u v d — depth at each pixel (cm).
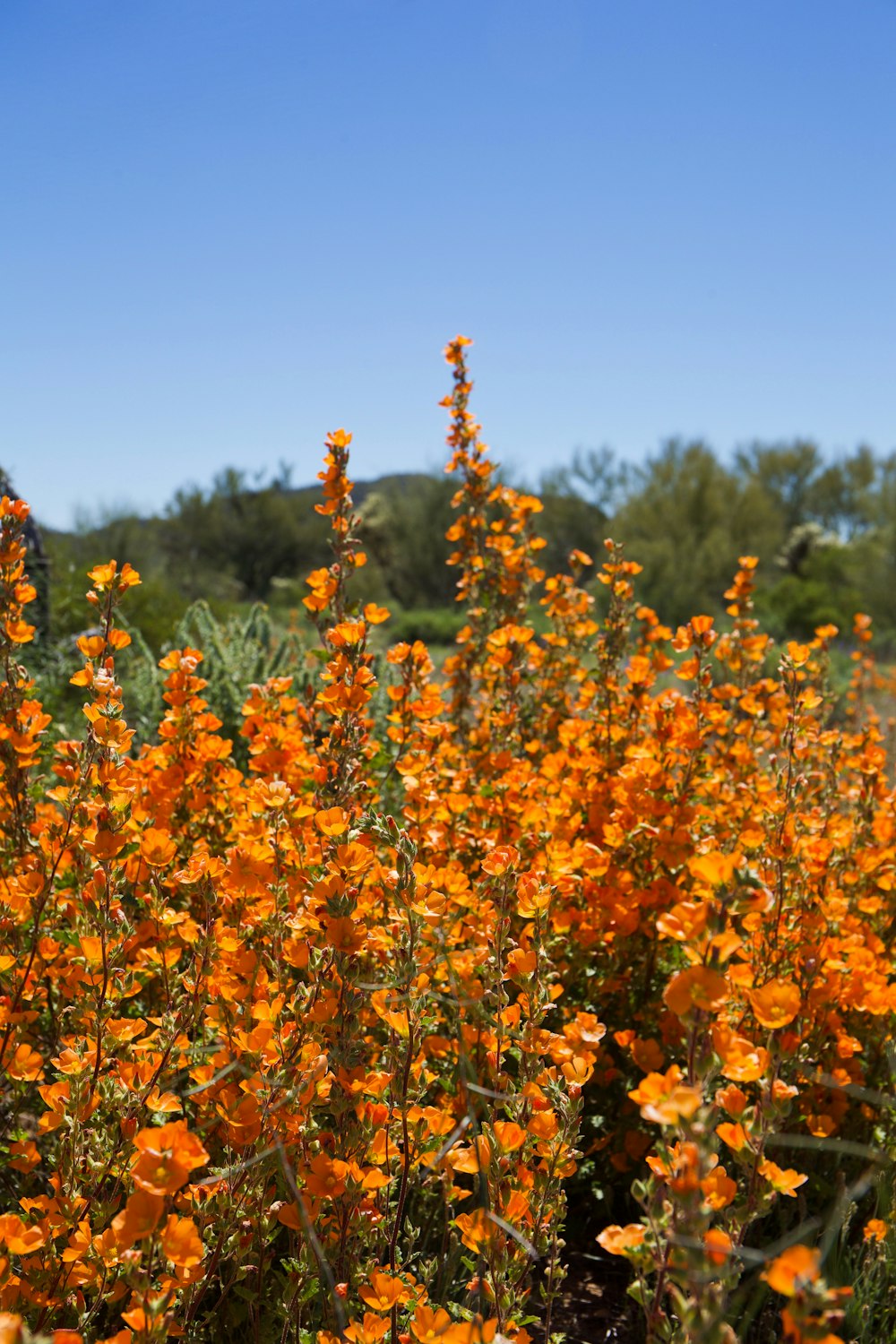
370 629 242
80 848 191
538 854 254
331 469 291
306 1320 179
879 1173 218
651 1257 111
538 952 172
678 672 302
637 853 288
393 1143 178
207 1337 180
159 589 990
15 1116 206
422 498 3544
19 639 251
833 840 292
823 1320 85
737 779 357
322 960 168
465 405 453
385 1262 184
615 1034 258
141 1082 167
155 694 529
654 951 281
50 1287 153
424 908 158
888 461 3662
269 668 569
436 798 258
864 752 351
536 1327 214
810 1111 238
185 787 275
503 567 442
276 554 4069
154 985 248
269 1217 167
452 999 191
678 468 3588
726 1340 96
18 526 251
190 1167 116
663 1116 101
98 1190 169
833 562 2936
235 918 208
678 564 2972
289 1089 159
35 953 223
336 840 168
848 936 260
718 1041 114
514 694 372
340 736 235
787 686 263
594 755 315
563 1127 165
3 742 246
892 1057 217
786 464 4688
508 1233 150
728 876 110
